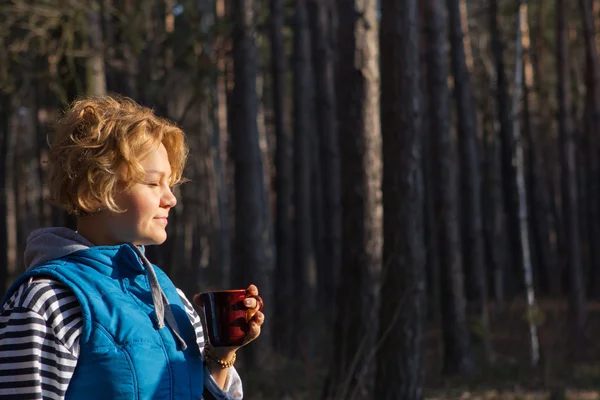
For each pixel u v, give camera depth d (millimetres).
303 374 11992
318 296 20750
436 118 13758
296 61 17781
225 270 20766
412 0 8164
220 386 2018
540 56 27688
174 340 1806
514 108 16281
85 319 1662
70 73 8664
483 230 25906
